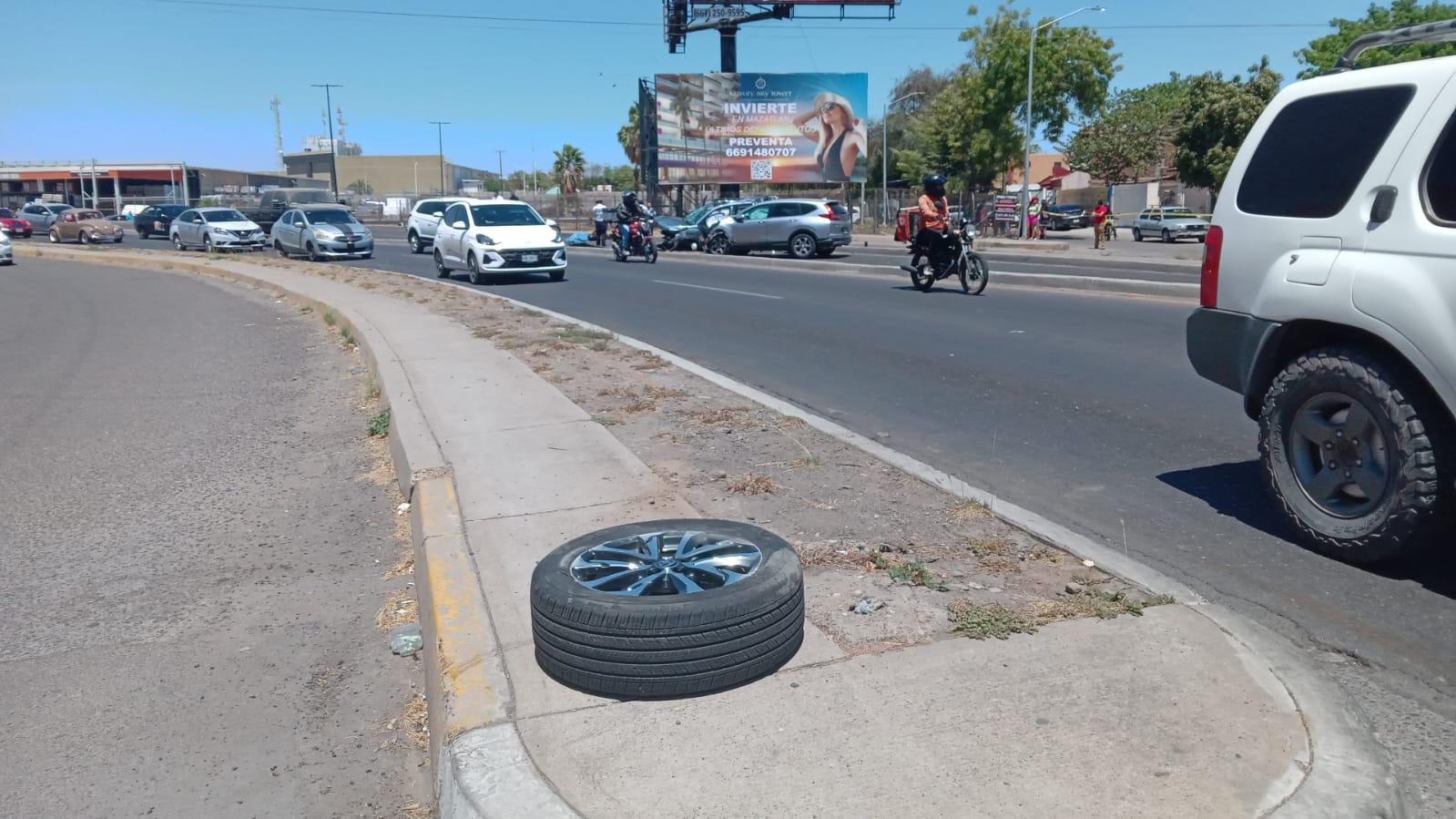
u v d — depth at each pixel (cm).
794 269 2498
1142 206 6600
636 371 1048
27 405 1055
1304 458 520
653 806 303
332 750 398
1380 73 499
